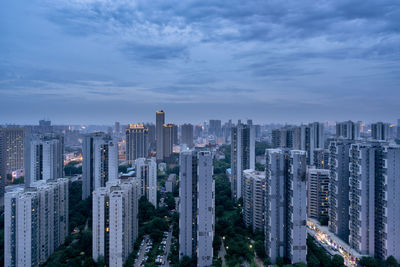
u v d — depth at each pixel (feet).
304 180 640.99
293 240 643.86
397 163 637.71
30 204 648.79
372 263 622.95
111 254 655.35
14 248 644.27
